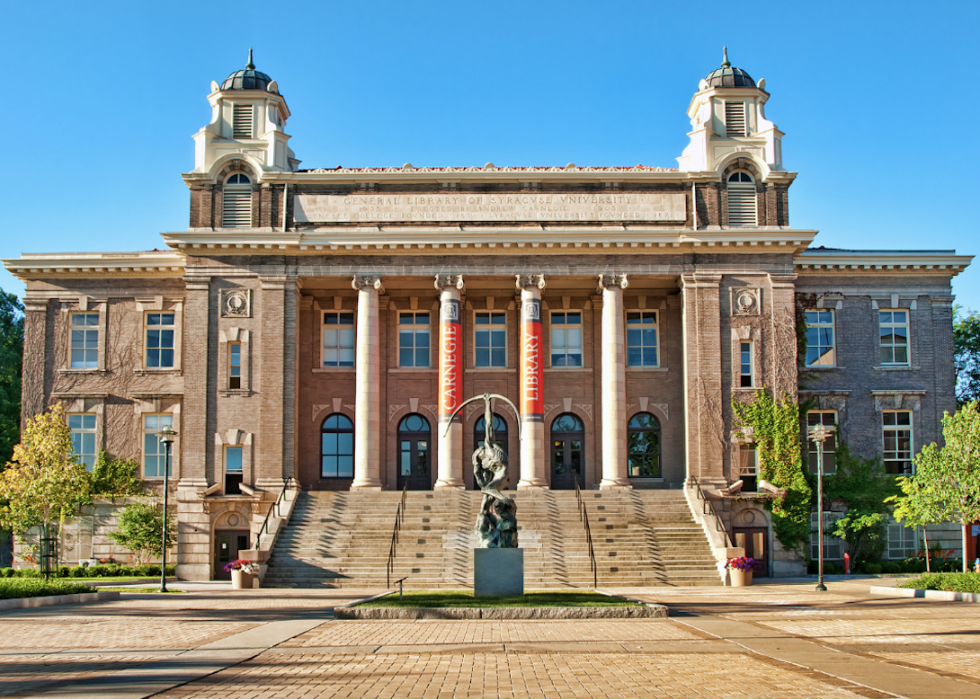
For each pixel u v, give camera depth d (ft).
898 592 99.96
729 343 143.33
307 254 145.28
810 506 145.18
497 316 157.38
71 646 57.31
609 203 148.05
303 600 95.09
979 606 84.12
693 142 152.46
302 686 43.29
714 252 144.87
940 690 42.11
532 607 71.92
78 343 153.28
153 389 151.23
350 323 156.66
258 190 147.84
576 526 127.44
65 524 146.72
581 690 42.14
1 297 224.12
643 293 155.33
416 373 155.02
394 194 148.36
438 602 76.59
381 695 41.11
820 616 74.43
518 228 146.10
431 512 130.52
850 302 154.92
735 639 59.36
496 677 45.47
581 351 156.66
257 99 150.92
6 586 88.12
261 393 142.41
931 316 155.43
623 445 142.82
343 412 153.38
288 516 129.90
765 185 148.36
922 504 120.98
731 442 141.28
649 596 96.68
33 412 151.23
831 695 40.98
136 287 153.58
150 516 144.56
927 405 153.38
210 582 131.95
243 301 144.66
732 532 138.82
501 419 155.22
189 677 45.47
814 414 152.87
